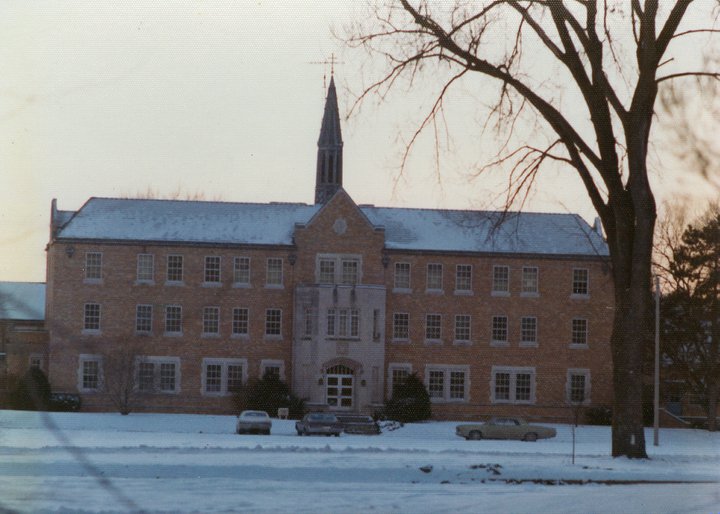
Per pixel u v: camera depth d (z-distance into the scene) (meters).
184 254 80.75
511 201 34.59
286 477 24.02
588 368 82.31
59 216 83.00
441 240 83.06
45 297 89.88
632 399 33.88
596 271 82.75
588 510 18.77
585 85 32.75
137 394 77.19
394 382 81.06
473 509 18.80
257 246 80.94
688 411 90.50
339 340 79.06
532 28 32.25
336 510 18.38
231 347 80.44
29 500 18.64
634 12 32.62
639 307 33.78
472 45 32.03
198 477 23.44
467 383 81.75
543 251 82.88
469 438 64.94
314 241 81.31
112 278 80.06
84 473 23.53
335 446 44.91
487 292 82.38
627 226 33.84
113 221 81.75
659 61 31.56
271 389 77.88
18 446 32.88
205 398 79.81
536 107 32.78
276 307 81.06
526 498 20.45
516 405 81.81
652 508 19.05
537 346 82.31
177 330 80.31
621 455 33.72
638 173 32.94
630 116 32.47
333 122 112.44
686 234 74.88
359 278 81.25
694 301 74.69
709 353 75.56
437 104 32.94
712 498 20.50
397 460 27.83
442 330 81.94
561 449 50.38
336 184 111.81
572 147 33.59
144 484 21.48
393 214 85.56
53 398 75.94
